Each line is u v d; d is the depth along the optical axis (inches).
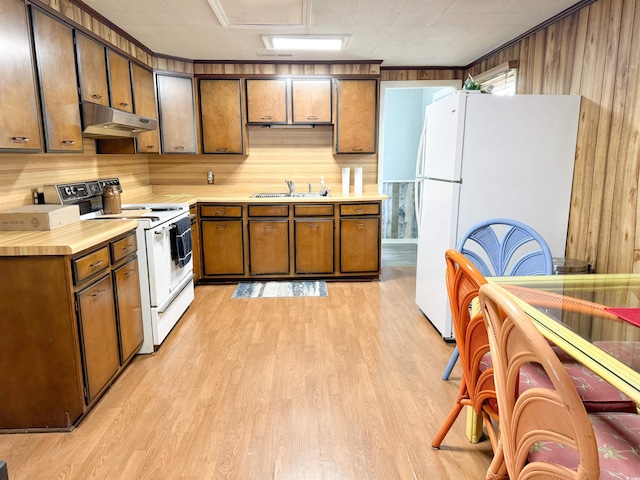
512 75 147.8
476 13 119.0
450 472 67.1
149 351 109.0
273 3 110.0
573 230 113.7
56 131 96.9
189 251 137.4
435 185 119.0
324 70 172.9
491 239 86.8
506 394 41.4
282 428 78.0
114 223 98.9
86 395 80.2
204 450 72.2
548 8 115.3
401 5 112.7
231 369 100.3
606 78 102.4
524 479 40.6
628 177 96.5
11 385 77.1
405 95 249.3
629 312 55.1
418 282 137.2
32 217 88.7
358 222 170.6
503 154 106.7
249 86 171.6
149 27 128.6
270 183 188.9
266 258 171.0
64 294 75.1
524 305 57.4
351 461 69.5
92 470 67.7
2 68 78.5
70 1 103.3
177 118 166.6
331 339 117.0
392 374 97.8
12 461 70.0
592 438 31.3
